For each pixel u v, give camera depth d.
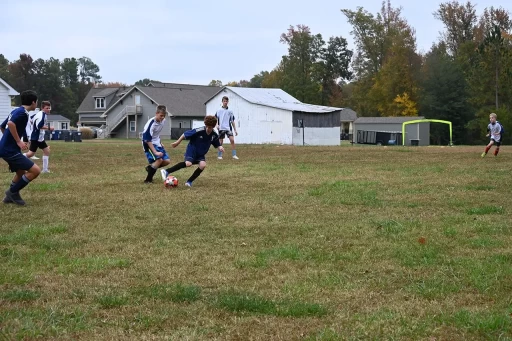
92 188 11.80
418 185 12.18
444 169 15.83
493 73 65.56
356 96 81.81
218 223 8.16
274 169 15.96
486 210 8.93
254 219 8.45
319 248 6.72
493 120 21.33
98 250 6.67
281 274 5.70
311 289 5.21
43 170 15.31
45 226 7.86
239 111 49.91
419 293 5.08
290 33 84.94
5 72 102.88
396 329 4.23
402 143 57.09
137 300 4.91
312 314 4.59
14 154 9.40
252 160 19.67
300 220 8.36
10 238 7.11
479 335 4.13
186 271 5.81
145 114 71.94
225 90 50.72
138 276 5.64
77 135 49.91
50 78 104.94
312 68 85.19
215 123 11.83
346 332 4.19
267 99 50.62
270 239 7.21
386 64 75.06
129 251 6.62
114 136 73.81
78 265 5.99
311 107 50.56
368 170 15.70
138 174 14.70
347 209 9.27
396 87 74.75
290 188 11.76
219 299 4.90
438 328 4.25
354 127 69.00
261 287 5.31
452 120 68.38
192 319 4.48
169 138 69.56
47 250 6.65
